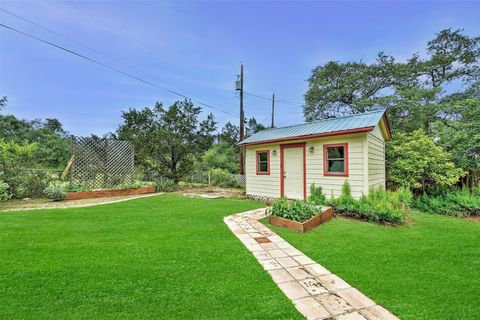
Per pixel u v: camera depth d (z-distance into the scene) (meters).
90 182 9.91
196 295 2.48
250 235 4.59
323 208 5.93
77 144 9.62
